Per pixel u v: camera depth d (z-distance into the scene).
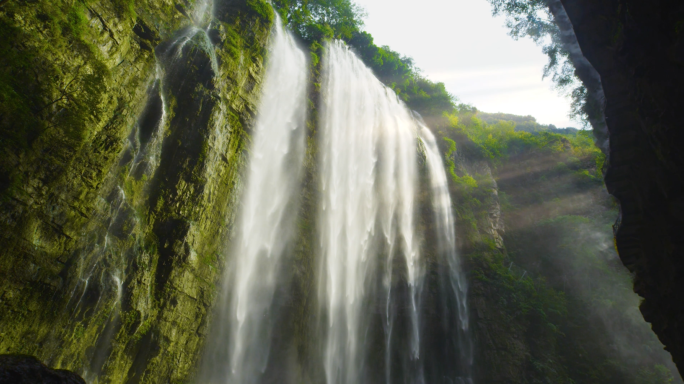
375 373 33.84
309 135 34.53
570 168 64.31
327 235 33.59
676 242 11.98
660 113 10.65
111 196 17.62
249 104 28.47
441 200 45.50
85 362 16.47
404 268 38.66
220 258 24.00
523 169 65.31
